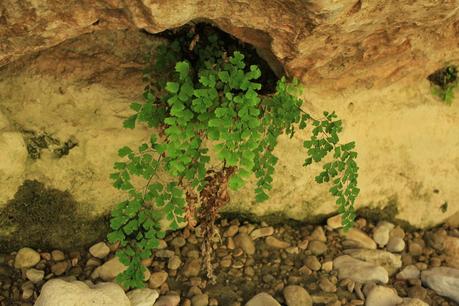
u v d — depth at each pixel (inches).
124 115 46.9
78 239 49.5
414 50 46.5
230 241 51.9
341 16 36.3
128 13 35.5
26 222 47.6
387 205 57.5
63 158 46.9
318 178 45.9
